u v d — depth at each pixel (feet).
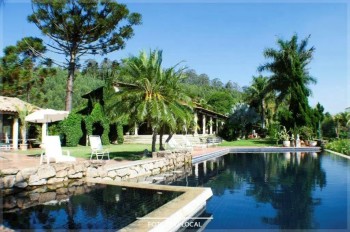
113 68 90.94
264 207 22.81
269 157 67.21
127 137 102.42
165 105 43.62
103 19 83.66
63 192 25.44
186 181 35.29
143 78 42.45
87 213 19.17
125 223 17.16
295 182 34.27
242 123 127.44
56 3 80.02
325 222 19.12
